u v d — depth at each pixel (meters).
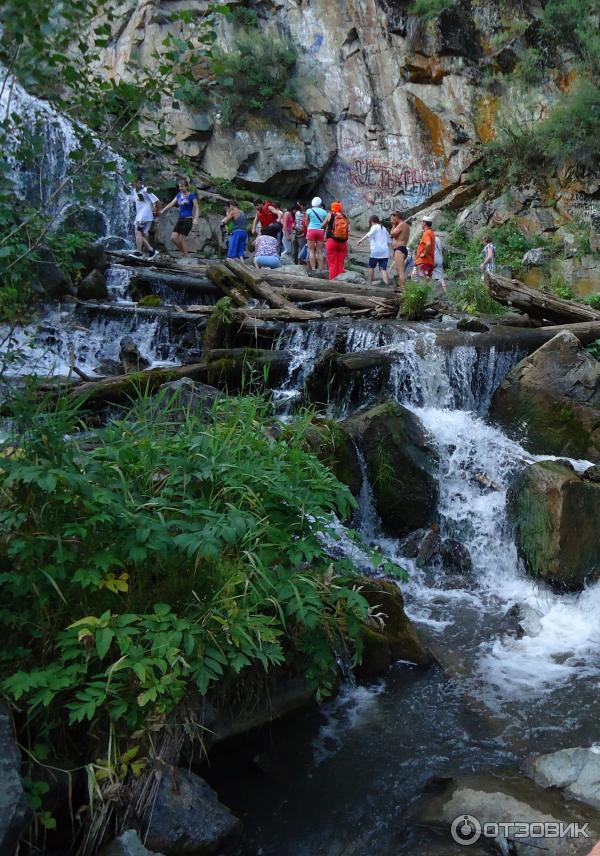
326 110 21.78
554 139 18.95
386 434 6.74
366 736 4.13
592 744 4.04
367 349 8.91
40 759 3.12
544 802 3.52
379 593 4.92
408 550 6.47
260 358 8.67
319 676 4.02
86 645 3.15
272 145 20.81
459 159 20.48
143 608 3.51
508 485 7.05
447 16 20.31
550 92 20.06
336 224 14.06
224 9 3.85
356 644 4.16
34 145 3.95
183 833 3.17
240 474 4.05
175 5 20.14
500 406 8.24
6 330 8.31
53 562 3.34
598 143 18.59
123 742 3.24
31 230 4.25
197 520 3.71
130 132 4.05
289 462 4.57
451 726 4.24
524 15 20.41
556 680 4.73
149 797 3.18
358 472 6.59
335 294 11.38
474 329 9.55
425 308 10.93
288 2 22.00
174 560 3.63
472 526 6.67
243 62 20.38
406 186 21.14
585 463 7.44
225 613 3.55
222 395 6.94
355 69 21.64
